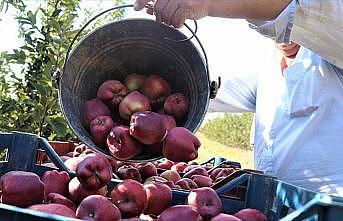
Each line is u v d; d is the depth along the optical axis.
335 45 1.87
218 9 1.75
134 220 1.28
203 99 1.78
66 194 1.57
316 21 1.79
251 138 2.89
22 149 1.87
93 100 1.85
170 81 1.95
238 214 1.44
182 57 1.88
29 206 1.36
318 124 2.13
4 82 3.23
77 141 3.02
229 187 1.60
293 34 1.83
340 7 1.75
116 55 1.90
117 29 1.83
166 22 1.76
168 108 1.85
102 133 1.72
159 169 2.22
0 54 3.19
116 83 1.87
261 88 2.48
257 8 1.76
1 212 1.00
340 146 2.07
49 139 3.26
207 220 1.40
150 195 1.48
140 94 1.83
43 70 3.14
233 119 16.64
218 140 16.66
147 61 1.94
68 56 1.76
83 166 1.49
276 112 2.31
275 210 1.42
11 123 3.16
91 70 1.89
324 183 2.08
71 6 3.41
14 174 1.38
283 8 1.77
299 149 2.16
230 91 2.97
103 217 1.27
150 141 1.63
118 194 1.41
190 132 1.69
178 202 1.56
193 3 1.72
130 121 1.74
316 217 1.00
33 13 3.26
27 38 3.22
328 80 2.13
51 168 1.80
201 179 1.89
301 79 2.20
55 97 3.16
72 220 0.95
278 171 2.24
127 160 1.67
